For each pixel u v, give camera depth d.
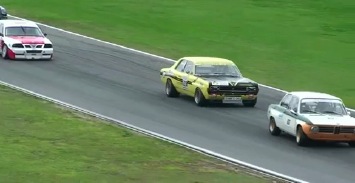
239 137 76.50
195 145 72.06
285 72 121.12
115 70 114.94
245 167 64.38
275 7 180.75
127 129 77.31
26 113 81.56
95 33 146.62
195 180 58.88
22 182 55.78
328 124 72.19
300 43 145.12
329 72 122.62
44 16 161.62
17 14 162.75
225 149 70.94
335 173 63.16
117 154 66.31
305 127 72.31
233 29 155.12
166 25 156.88
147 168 62.09
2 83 99.56
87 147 68.25
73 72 111.31
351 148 73.25
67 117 81.06
